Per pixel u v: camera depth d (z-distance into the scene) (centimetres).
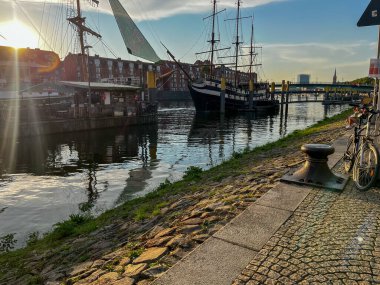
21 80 4672
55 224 920
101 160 2138
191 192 860
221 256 347
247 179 803
